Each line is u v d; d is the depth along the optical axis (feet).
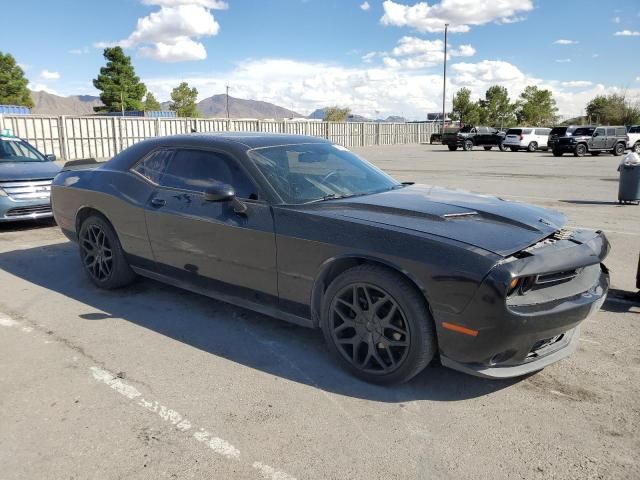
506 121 238.07
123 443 8.47
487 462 8.04
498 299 8.63
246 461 8.04
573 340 10.93
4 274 17.93
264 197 11.71
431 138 158.92
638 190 33.50
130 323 13.51
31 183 25.11
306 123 132.36
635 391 10.17
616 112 212.84
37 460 8.04
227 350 11.94
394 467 7.91
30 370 10.92
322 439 8.59
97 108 189.57
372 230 10.05
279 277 11.39
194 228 12.78
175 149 14.14
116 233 15.19
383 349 10.32
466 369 9.43
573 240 10.32
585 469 7.88
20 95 181.16
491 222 10.50
